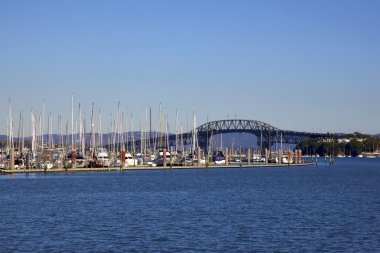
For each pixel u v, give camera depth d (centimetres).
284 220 7719
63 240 6200
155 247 5884
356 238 6412
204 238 6356
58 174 17612
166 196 11112
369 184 15325
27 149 18800
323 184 15225
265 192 12350
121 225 7181
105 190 12400
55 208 8969
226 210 8788
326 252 5725
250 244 6059
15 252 5634
